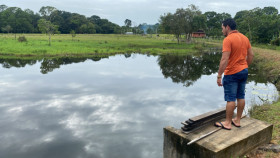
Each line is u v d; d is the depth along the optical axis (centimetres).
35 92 1212
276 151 345
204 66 2414
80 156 561
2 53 2928
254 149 348
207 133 330
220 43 6506
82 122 791
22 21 10994
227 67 329
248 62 353
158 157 550
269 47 3759
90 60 2689
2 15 10994
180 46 5056
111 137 667
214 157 281
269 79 1448
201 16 5622
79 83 1458
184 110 912
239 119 360
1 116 849
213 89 1316
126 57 3131
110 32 14688
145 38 8781
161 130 714
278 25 4697
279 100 910
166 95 1166
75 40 5853
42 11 7856
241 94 345
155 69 2153
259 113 704
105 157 553
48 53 3014
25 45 3734
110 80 1576
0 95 1147
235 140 310
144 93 1206
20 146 615
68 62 2477
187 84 1465
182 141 328
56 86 1362
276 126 512
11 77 1638
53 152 581
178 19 5559
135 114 872
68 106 975
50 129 730
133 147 604
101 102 1036
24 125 765
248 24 5112
